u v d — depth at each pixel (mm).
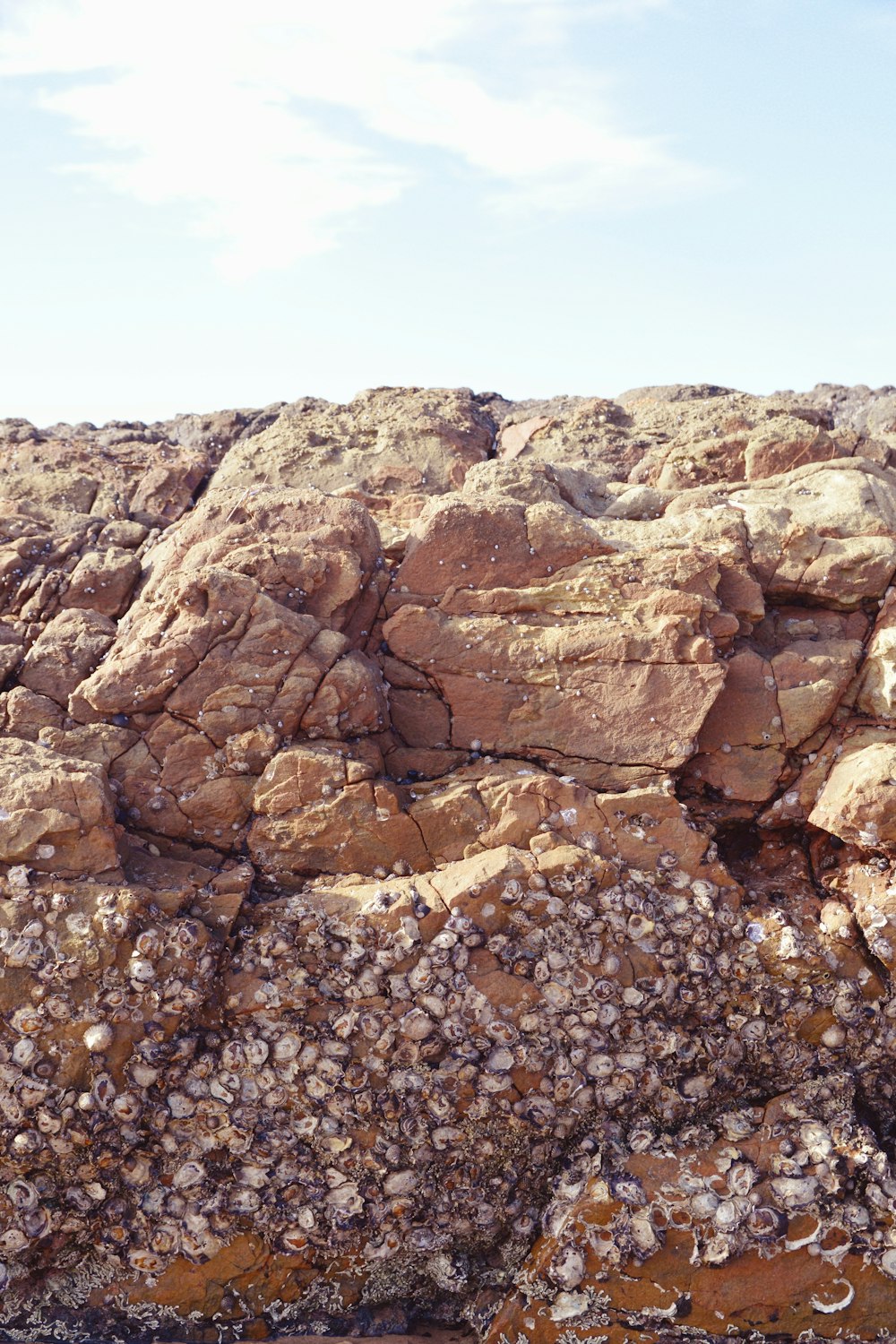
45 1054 1891
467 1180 2027
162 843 2143
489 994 2012
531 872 2064
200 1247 1958
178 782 2160
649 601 2314
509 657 2307
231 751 2162
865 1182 1976
